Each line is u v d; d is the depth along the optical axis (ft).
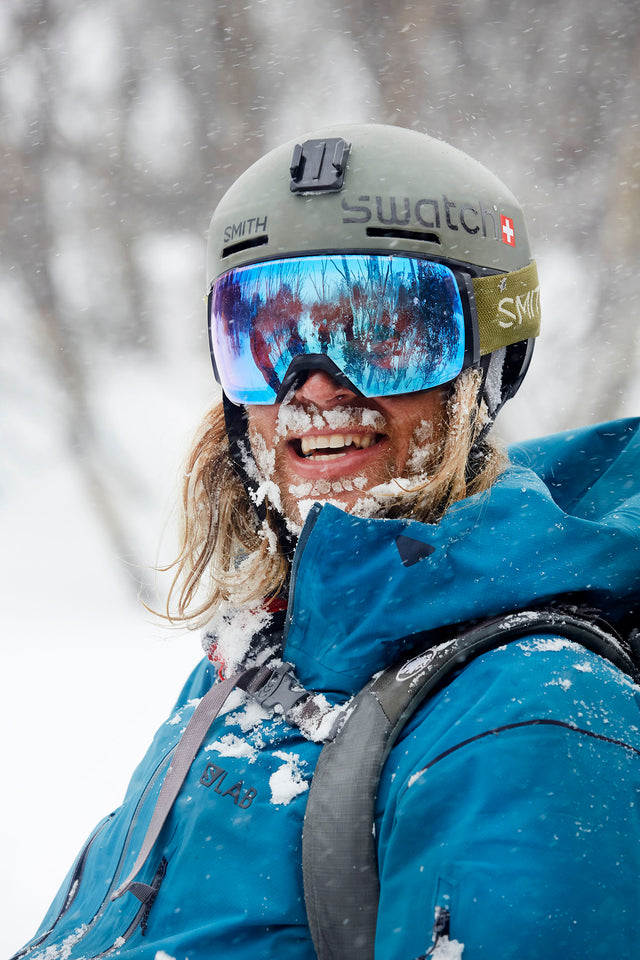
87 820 10.41
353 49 40.34
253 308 4.18
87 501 28.78
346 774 3.18
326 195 4.10
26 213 36.86
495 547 3.49
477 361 4.17
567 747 2.98
